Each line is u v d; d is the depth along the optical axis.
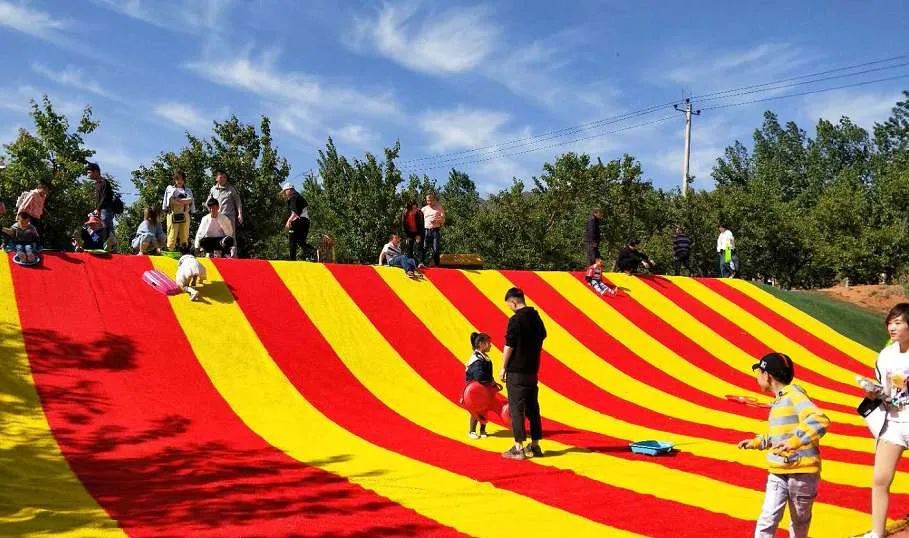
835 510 6.39
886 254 37.03
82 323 10.91
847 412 12.56
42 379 9.48
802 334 18.91
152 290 12.13
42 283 11.43
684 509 6.43
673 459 8.55
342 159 35.38
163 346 11.01
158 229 14.56
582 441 9.55
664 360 15.48
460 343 13.91
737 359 16.53
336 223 35.16
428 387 12.12
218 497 6.41
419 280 15.41
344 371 11.87
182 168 26.39
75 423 8.66
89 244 13.88
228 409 9.96
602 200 35.50
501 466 8.00
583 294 17.42
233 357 11.30
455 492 6.85
